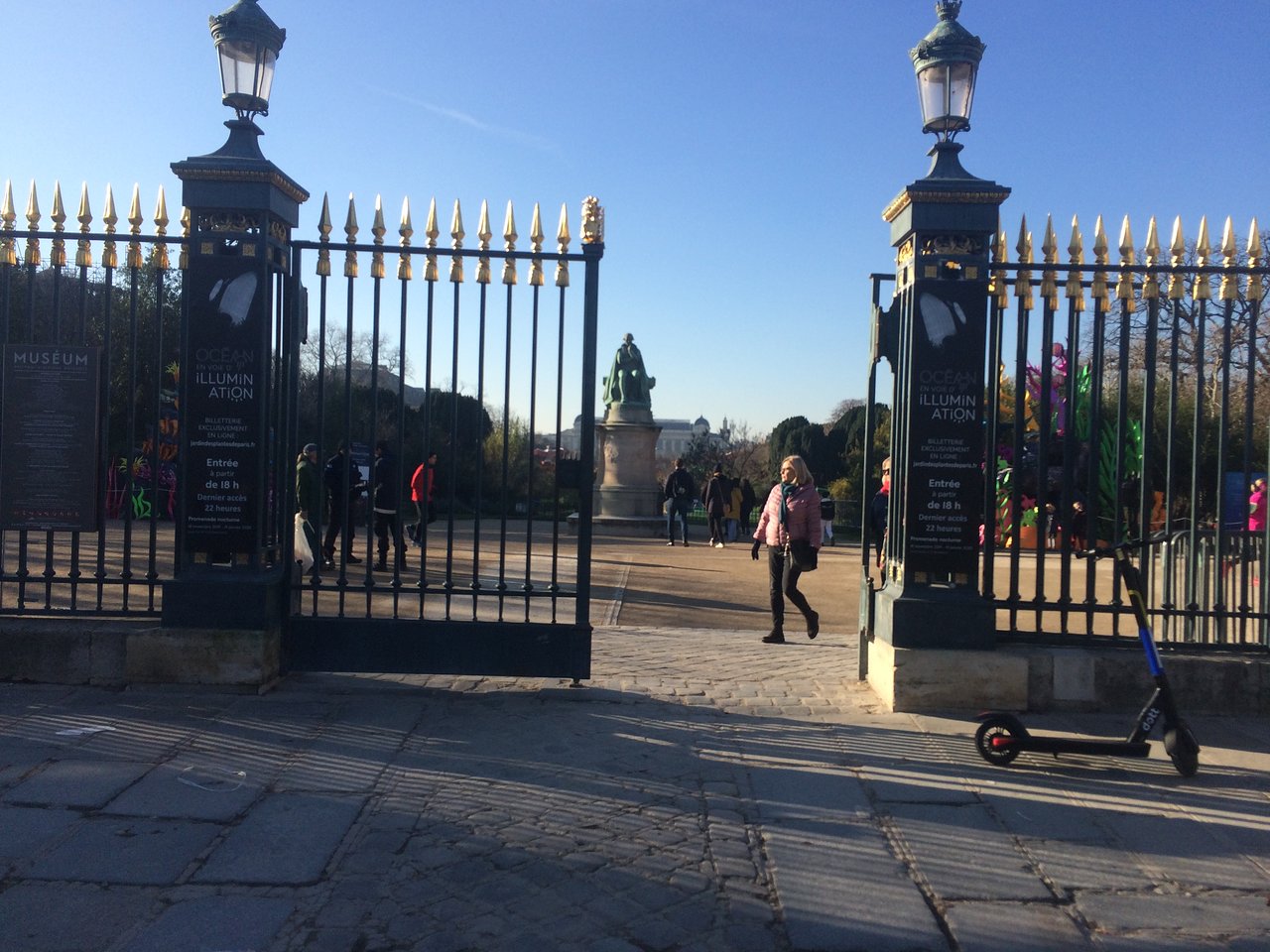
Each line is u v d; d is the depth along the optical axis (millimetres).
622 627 10117
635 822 4758
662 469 64750
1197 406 6828
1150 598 7469
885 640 7000
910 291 6887
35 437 6777
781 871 4273
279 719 6207
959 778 5441
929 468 6773
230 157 6691
